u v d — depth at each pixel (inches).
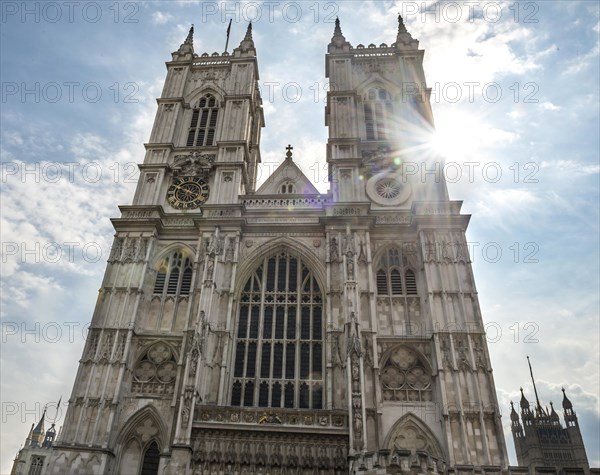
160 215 1838.1
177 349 1560.0
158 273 1750.7
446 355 1446.9
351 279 1562.5
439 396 1391.5
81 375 1473.9
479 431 1316.4
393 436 1369.3
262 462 1259.8
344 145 2006.6
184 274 1740.9
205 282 1579.7
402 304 1626.5
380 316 1604.3
